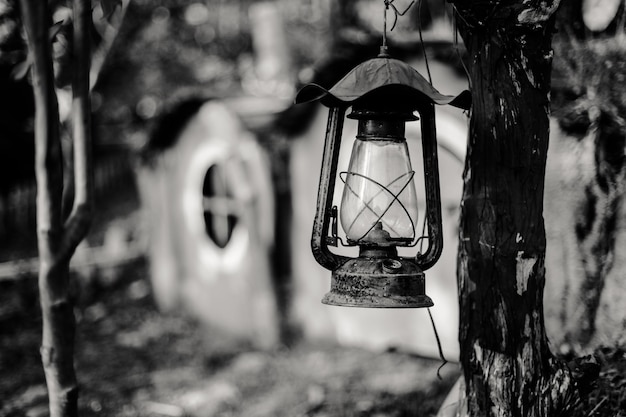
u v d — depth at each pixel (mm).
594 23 3246
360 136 2295
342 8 9344
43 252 2447
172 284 8672
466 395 2654
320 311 7398
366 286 2164
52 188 2426
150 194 8859
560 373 2590
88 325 8375
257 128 7660
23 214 12766
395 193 2273
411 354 6676
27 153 10086
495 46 2393
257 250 7562
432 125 2324
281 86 8648
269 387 6266
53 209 2428
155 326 8188
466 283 2592
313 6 12617
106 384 6484
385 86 2072
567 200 3355
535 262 2479
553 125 3402
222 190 8016
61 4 3035
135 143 9938
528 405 2521
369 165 2287
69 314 2496
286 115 7383
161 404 5957
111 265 9852
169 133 8383
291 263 7641
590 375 2715
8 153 9719
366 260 2219
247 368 6828
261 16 9078
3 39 3184
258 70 9039
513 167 2432
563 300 3350
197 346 7582
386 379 6070
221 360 7078
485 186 2488
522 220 2449
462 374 2754
